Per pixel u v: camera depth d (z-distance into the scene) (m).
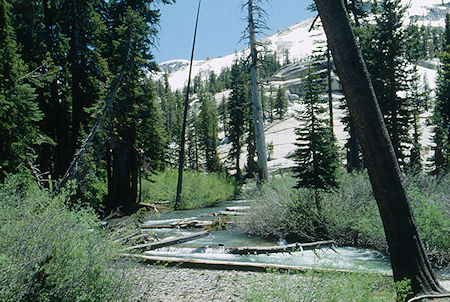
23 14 18.92
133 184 24.41
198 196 24.83
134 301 3.88
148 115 26.55
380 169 4.54
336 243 10.42
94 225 4.24
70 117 22.36
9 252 3.03
